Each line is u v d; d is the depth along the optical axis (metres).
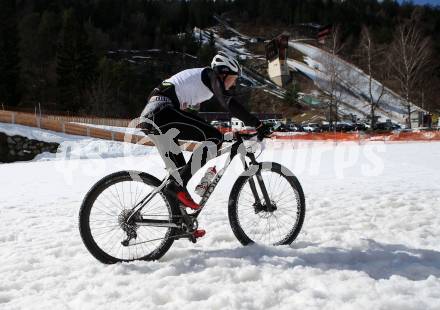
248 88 84.94
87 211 2.96
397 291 2.38
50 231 4.19
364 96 71.56
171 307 2.27
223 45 120.06
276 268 2.78
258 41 123.12
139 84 71.06
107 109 49.75
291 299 2.32
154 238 3.33
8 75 56.53
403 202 4.82
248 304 2.26
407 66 41.81
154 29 114.75
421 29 53.44
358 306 2.16
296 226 3.39
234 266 2.86
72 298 2.49
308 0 137.88
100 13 113.25
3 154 20.52
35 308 2.35
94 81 60.47
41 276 2.86
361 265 2.82
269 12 137.88
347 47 85.25
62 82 61.09
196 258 2.99
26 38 73.94
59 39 74.38
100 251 2.99
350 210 4.54
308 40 117.69
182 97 3.15
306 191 5.86
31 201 6.36
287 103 76.50
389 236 3.55
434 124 39.19
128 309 2.27
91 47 64.75
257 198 3.37
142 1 126.31
